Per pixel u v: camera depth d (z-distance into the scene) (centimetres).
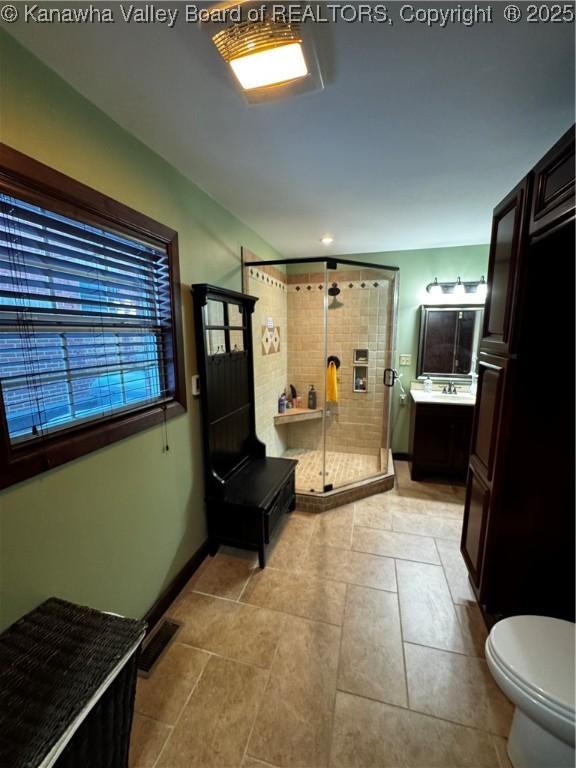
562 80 114
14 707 78
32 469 105
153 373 168
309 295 365
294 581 195
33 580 109
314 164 173
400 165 174
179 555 190
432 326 359
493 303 169
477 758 113
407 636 159
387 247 347
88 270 127
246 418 263
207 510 215
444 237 308
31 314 106
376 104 126
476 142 154
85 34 94
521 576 158
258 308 296
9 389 102
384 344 348
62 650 93
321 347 368
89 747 85
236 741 118
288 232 289
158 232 159
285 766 112
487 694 133
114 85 114
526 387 143
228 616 171
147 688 136
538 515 151
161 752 115
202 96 120
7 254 99
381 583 192
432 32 95
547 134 148
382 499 292
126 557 150
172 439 180
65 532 119
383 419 357
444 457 321
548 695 95
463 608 175
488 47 100
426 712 127
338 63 106
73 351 123
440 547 225
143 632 101
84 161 121
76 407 125
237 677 140
